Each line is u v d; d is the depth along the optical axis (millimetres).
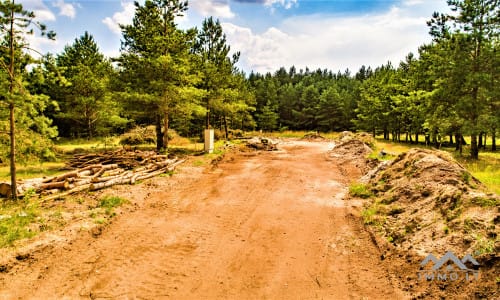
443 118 19672
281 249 6332
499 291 3996
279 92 67188
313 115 58875
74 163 14367
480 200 5789
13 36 8344
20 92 8602
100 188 9938
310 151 24828
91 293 4660
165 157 15508
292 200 9836
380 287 4926
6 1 7898
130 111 18797
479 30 17406
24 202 8391
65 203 8383
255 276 5297
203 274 5324
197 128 37438
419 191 7852
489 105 17500
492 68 17078
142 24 18250
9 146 9086
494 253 4484
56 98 29250
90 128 29703
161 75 17438
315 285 5039
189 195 10281
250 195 10414
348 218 8102
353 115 53656
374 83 38531
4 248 5594
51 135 9844
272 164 17172
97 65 31234
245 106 28953
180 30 18797
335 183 12320
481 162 15781
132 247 6254
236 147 24453
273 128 56906
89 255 5836
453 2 17797
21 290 4660
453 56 17844
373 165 13875
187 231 7188
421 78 24625
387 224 7125
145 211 8477
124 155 15320
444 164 8336
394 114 32281
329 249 6336
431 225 6105
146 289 4824
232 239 6797
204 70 24000
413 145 27938
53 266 5359
